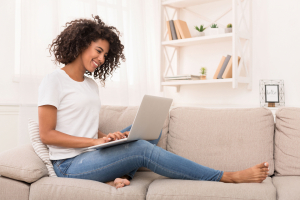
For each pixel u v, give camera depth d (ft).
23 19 7.11
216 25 9.48
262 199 4.10
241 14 8.87
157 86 10.85
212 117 5.90
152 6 10.73
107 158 4.64
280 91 8.57
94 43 5.16
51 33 7.52
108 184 4.70
